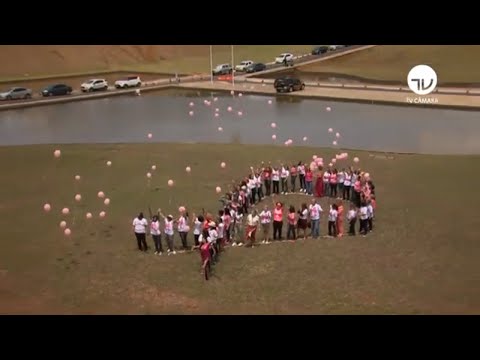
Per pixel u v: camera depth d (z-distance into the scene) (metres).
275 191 29.22
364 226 23.38
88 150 40.28
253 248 22.56
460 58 73.56
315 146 39.31
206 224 21.94
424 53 78.19
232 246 22.88
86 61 90.06
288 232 23.44
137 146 40.94
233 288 19.20
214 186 30.92
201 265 21.25
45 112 57.53
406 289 18.52
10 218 27.09
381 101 53.59
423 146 38.19
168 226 22.31
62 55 89.06
